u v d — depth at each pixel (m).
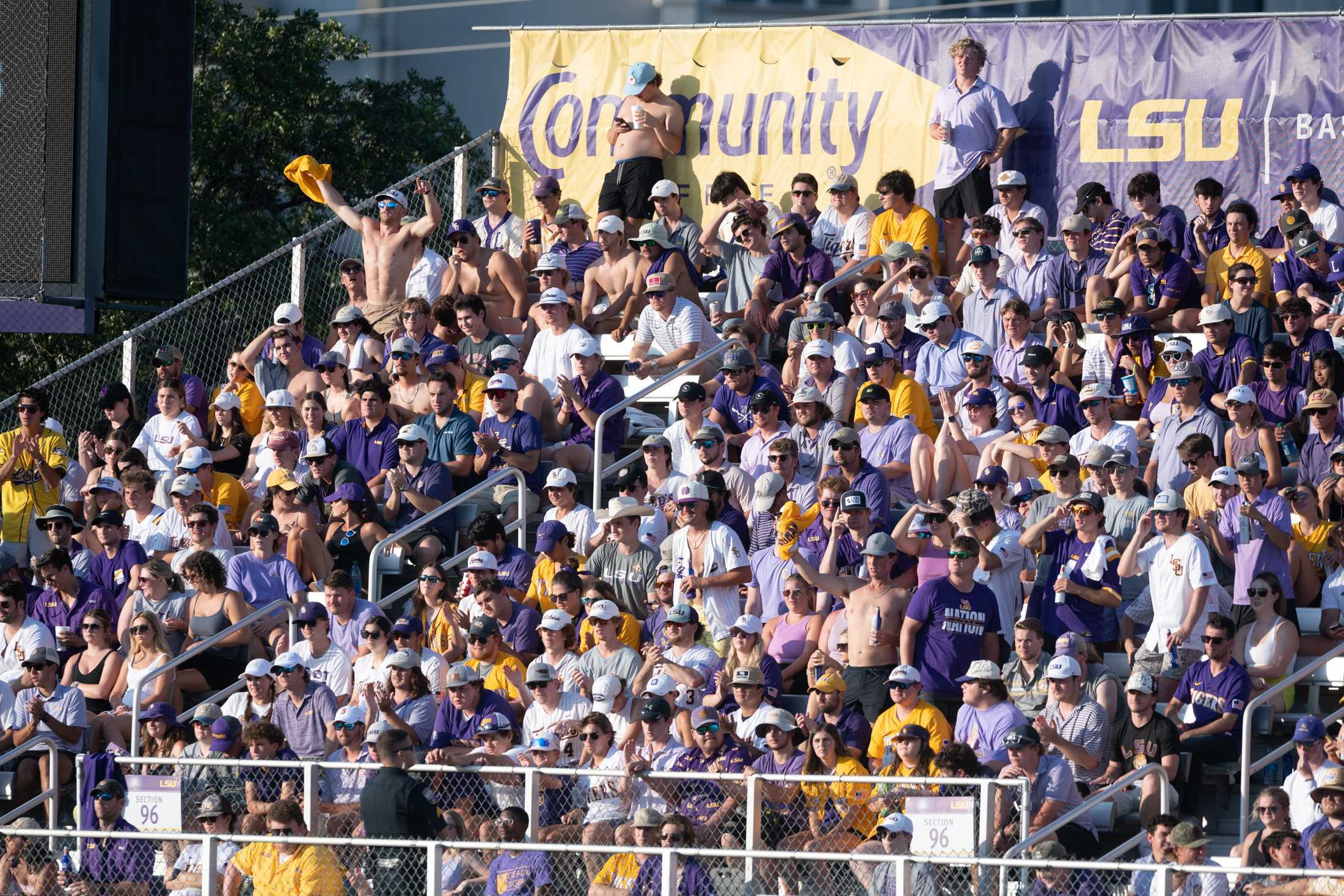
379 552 53.22
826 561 48.12
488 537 51.09
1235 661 44.00
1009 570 46.94
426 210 66.94
